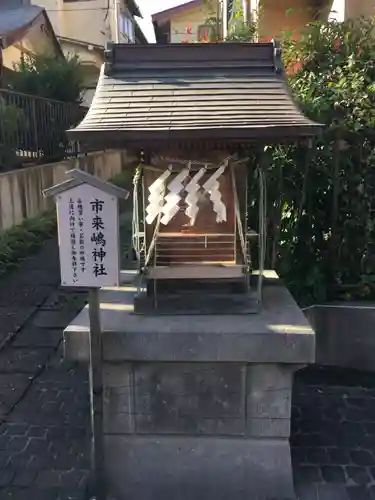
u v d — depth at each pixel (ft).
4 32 33.22
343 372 13.43
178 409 8.74
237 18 25.49
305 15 22.03
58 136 32.60
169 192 8.71
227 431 8.75
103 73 9.01
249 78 8.83
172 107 8.18
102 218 7.80
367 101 13.06
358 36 14.39
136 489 8.95
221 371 8.57
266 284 10.84
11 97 26.16
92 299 8.07
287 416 8.63
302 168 13.48
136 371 8.64
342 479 9.33
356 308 13.25
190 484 8.88
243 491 8.84
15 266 20.71
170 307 9.07
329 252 13.96
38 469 9.59
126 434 8.88
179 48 9.04
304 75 14.34
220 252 9.02
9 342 14.96
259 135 7.48
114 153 45.98
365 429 10.93
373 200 13.43
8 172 24.02
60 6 56.95
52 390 12.49
